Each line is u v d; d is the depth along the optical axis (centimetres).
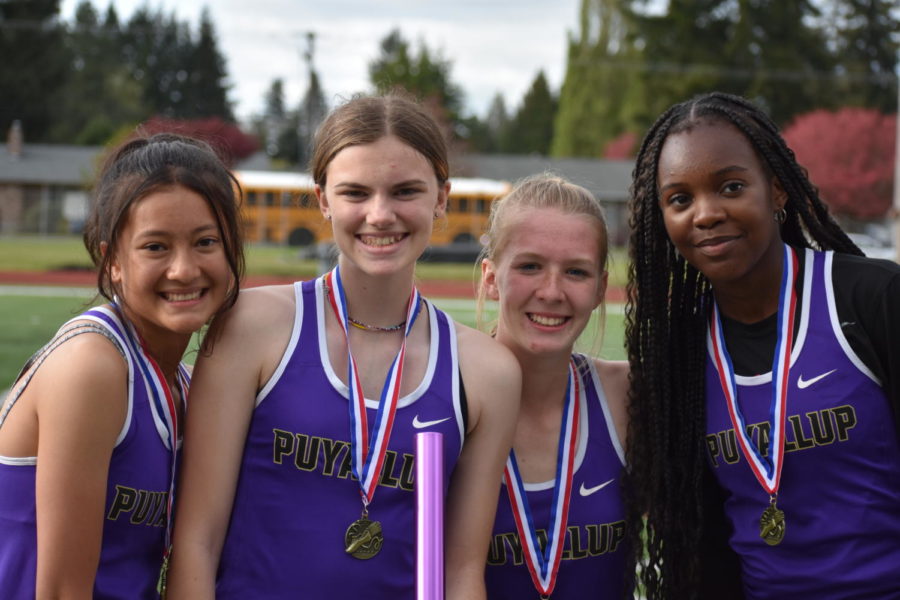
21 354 969
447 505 220
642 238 254
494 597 241
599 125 4869
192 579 196
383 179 207
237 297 212
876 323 221
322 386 209
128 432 201
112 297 212
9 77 5122
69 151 4362
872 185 3450
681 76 4141
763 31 4175
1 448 198
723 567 248
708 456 242
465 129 5575
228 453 204
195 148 211
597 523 240
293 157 6644
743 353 238
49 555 190
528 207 237
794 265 235
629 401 250
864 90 4288
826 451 223
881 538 221
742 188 224
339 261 224
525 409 247
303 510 205
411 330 223
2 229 3678
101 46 6475
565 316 236
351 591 204
